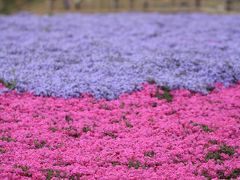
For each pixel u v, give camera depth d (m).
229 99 13.14
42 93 13.30
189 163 9.93
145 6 27.39
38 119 11.91
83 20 22.84
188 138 11.00
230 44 17.78
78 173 9.48
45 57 16.17
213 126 11.63
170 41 18.30
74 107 12.55
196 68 14.93
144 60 15.51
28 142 10.82
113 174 9.43
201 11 25.52
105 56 16.14
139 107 12.73
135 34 19.61
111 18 23.38
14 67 15.06
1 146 10.62
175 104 12.90
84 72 14.68
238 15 23.81
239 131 11.34
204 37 18.94
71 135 11.28
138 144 10.68
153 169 9.72
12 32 20.20
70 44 17.89
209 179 9.45
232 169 9.75
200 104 12.90
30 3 29.20
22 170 9.55
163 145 10.65
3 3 28.72
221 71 14.63
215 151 10.50
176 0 28.41
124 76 14.23
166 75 14.42
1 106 12.58
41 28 21.03
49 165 9.77
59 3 28.80
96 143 10.73
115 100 13.02
